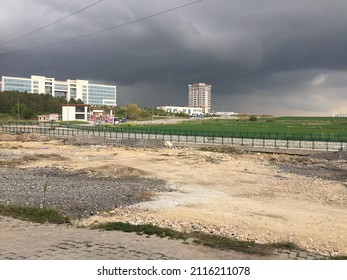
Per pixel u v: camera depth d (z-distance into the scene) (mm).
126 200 20094
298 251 10992
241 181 27172
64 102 193750
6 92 177375
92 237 11344
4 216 14008
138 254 9789
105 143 60094
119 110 187000
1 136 69062
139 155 44719
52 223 13492
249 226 14609
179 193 22484
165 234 11797
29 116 160250
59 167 33094
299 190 23547
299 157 42781
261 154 46344
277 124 148375
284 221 15742
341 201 20453
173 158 41469
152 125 132375
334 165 37281
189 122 163750
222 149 50500
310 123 161375
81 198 20188
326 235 13789
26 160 37875
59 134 80875
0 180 25109
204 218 15773
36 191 21797
